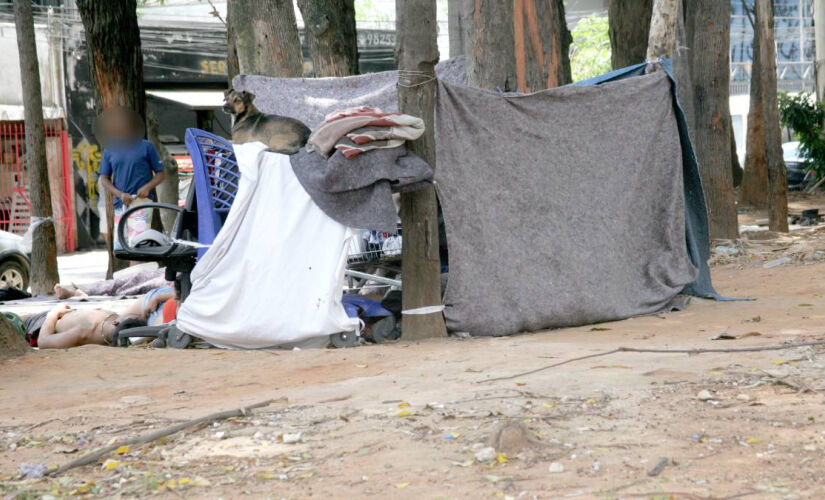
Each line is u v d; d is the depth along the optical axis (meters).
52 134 32.16
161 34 34.78
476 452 5.10
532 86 14.26
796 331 8.81
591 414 5.79
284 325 9.11
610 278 10.55
